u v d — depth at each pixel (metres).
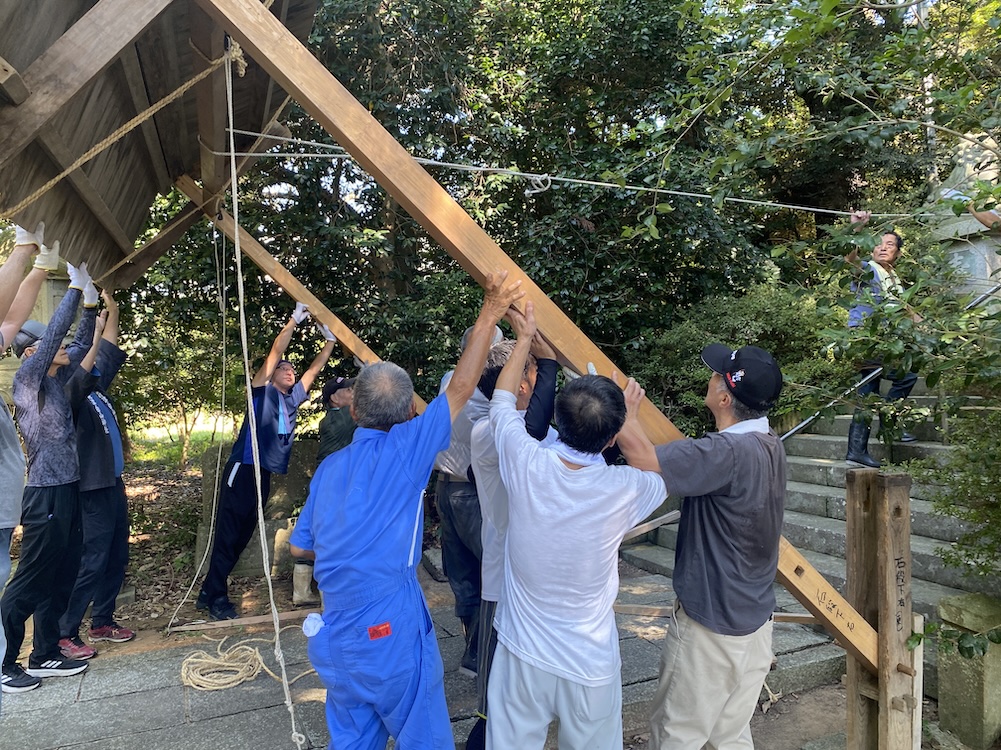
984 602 2.75
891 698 2.35
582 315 5.88
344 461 2.02
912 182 7.96
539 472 1.76
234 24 1.64
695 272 6.47
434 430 1.97
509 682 1.83
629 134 3.23
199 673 3.16
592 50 5.75
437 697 1.97
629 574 4.73
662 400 5.95
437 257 6.18
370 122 1.77
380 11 5.41
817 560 4.02
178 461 7.71
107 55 1.51
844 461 5.00
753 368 2.00
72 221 2.50
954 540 3.66
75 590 3.45
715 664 1.96
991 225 2.10
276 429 4.07
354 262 5.68
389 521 1.91
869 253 2.10
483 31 5.96
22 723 2.76
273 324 5.64
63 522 3.09
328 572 1.91
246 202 5.44
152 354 5.62
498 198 6.03
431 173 5.75
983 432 2.63
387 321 5.31
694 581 1.99
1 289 2.01
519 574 1.81
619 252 5.91
